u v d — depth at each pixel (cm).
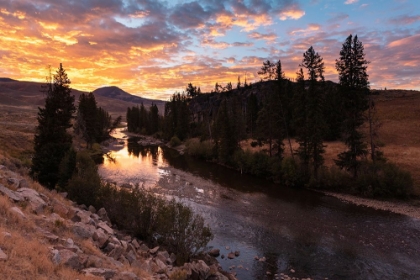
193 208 3061
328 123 5969
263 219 2838
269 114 5075
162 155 7225
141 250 1755
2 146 5047
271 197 3631
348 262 2028
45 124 3466
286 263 1997
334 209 3209
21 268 802
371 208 3266
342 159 4109
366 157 4284
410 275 1875
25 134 6431
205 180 4469
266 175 4766
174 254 1856
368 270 1925
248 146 6588
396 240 2414
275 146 5016
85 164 3234
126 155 7106
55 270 893
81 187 2367
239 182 4412
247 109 8644
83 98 7575
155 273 1391
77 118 7506
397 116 7362
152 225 2069
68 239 1234
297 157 4888
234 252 2114
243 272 1856
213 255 2058
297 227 2658
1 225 1053
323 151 4175
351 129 3984
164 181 4256
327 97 6059
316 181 4019
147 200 2109
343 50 3994
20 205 1403
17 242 940
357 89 3900
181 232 1895
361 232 2572
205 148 6694
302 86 6353
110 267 1137
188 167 5575
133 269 1245
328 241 2370
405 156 4625
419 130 6031
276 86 5691
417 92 10694
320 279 1803
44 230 1238
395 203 3438
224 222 2711
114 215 2205
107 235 1619
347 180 3959
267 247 2236
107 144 9112
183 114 9806
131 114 15725
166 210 1980
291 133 6456
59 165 2959
